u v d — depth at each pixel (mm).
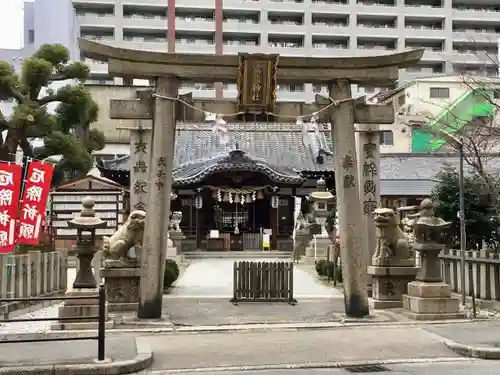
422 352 9148
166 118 11617
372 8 70188
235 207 39438
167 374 7965
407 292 12992
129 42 66438
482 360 8742
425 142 39875
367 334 10461
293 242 33625
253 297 14539
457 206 18500
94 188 26297
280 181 34562
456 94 41375
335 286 18031
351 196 11844
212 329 10938
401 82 67000
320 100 12070
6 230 14844
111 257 13141
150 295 11570
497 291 13016
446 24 70312
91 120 29594
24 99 26375
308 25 69188
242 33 68875
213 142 42062
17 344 9312
